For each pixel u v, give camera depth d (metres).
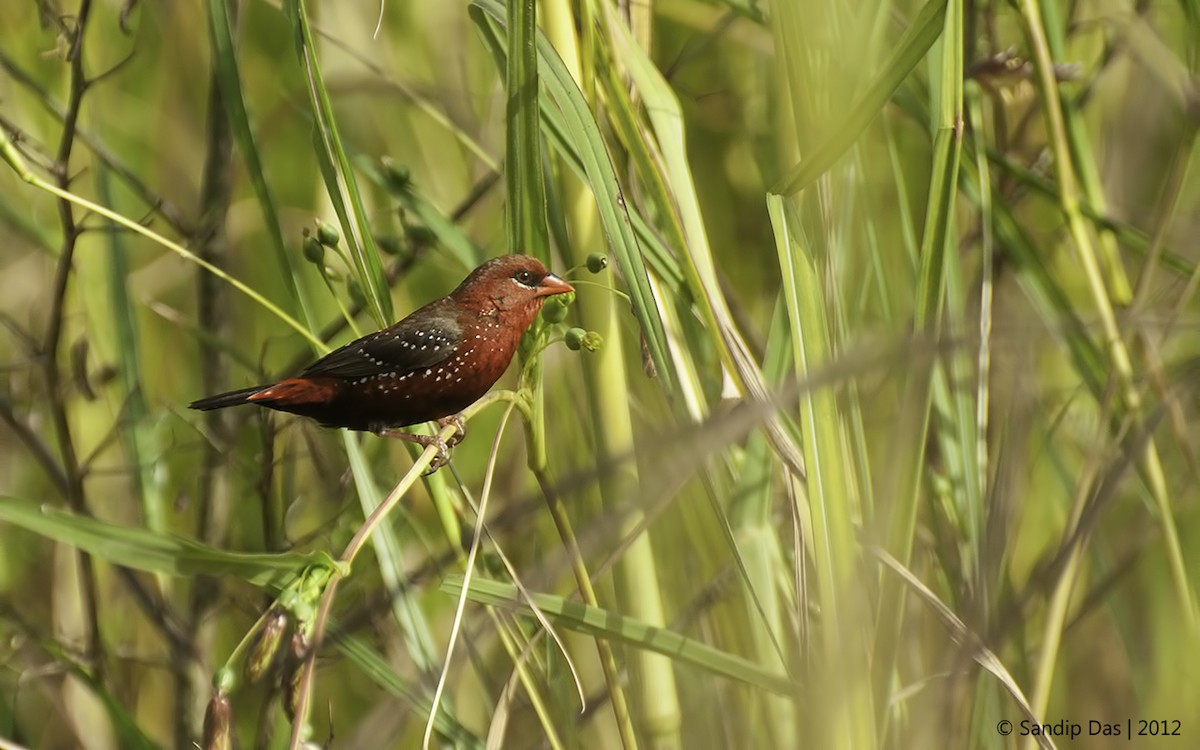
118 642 5.08
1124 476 4.93
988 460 4.99
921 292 4.90
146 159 5.13
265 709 4.95
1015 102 5.05
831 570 4.89
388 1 5.10
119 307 5.04
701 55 5.09
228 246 5.08
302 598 4.87
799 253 4.90
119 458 5.09
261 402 4.95
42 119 5.09
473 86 5.11
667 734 4.93
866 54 4.91
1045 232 5.07
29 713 5.07
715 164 5.09
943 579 4.97
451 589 4.92
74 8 5.09
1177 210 5.06
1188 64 5.07
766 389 4.91
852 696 4.89
